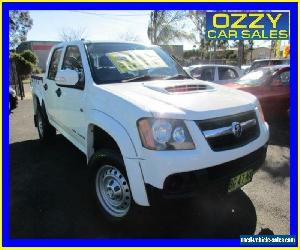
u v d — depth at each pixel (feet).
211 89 12.05
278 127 24.36
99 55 13.50
